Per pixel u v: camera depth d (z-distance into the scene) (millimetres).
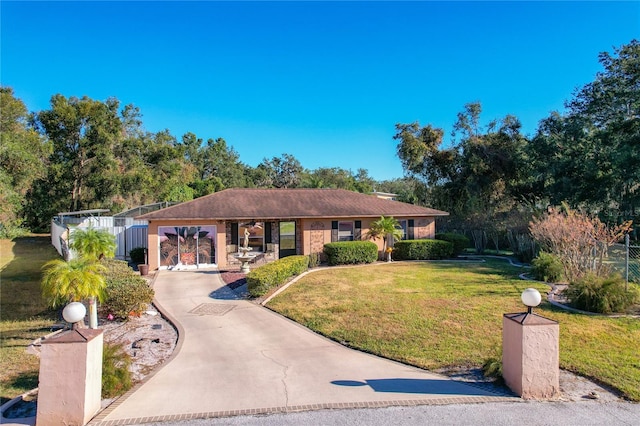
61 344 5453
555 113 31844
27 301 13680
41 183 38656
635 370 7215
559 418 5566
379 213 23516
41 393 5398
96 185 38562
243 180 75500
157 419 5629
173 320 11320
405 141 37938
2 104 34438
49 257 24703
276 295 14078
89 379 5590
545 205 32250
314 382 6953
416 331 9688
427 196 39312
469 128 36719
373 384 6820
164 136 50562
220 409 5949
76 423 5410
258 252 21875
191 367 7785
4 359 8445
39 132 39938
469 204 31906
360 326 10242
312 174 77500
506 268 19828
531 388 6188
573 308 11578
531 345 6199
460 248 25172
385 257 23766
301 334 9914
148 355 8625
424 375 7199
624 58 26531
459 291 14172
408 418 5590
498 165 34688
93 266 9344
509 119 35562
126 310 11242
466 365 7605
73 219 32188
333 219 22922
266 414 5770
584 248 15086
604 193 26609
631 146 23719
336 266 21141
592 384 6723
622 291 11273
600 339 8906
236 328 10523
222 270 19578
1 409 6051
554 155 29625
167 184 43750
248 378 7188
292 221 22594
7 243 32719
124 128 45188
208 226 20562
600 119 28719
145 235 23234
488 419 5539
